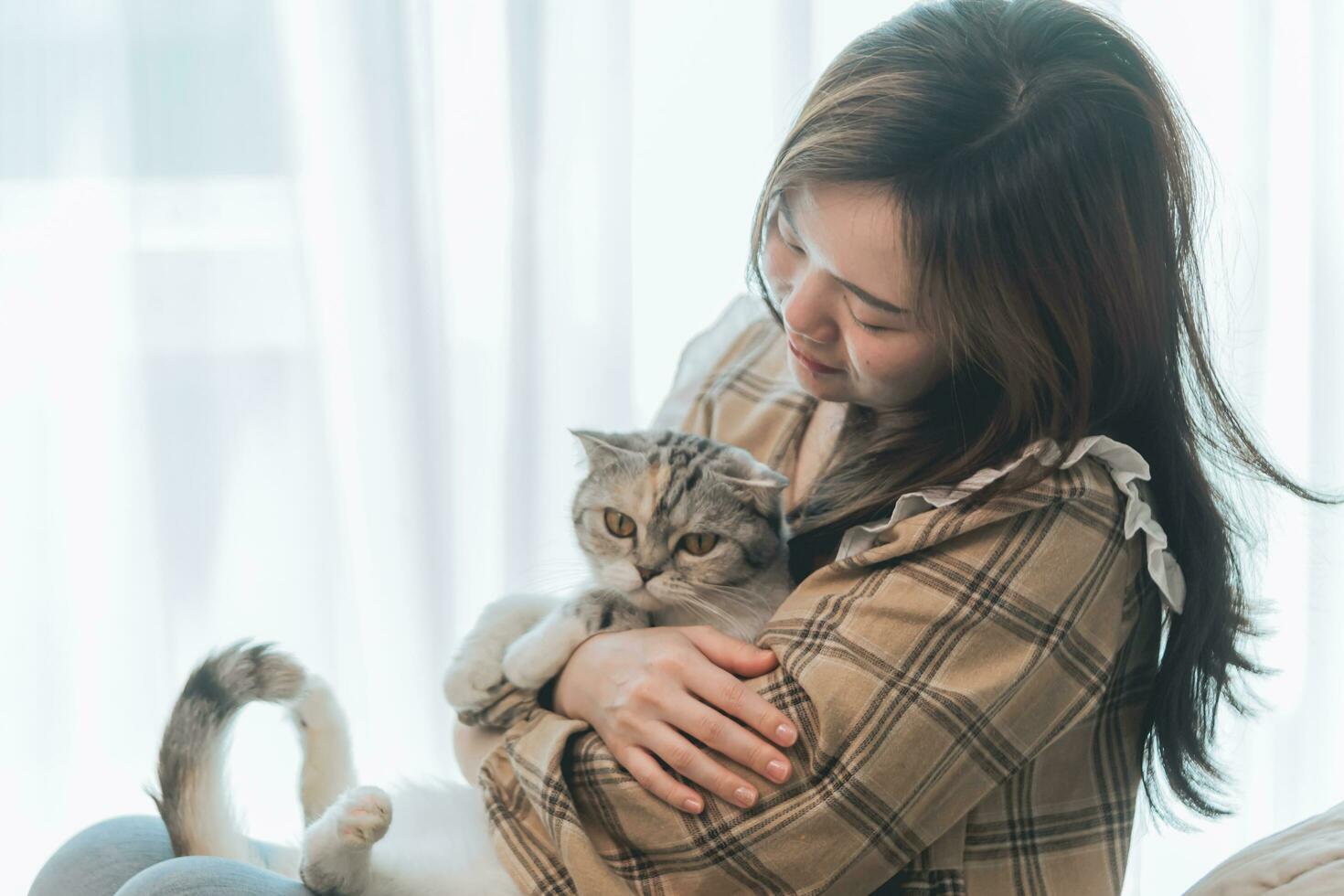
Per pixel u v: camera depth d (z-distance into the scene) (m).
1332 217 2.23
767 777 1.03
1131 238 1.02
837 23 2.28
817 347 1.12
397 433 2.35
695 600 1.33
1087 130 1.00
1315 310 2.25
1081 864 1.16
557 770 1.09
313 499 2.38
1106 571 1.06
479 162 2.33
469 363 2.40
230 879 1.11
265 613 2.43
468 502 2.44
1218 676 1.17
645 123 2.31
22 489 2.40
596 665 1.15
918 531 1.06
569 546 2.30
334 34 2.27
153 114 2.29
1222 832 2.29
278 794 2.43
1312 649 2.27
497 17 2.29
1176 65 2.21
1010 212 0.99
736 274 2.34
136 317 2.34
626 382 2.34
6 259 2.36
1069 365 1.05
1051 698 1.04
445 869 1.23
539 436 2.33
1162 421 1.11
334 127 2.30
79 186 2.36
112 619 2.46
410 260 2.30
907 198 0.99
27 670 2.43
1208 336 1.16
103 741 2.47
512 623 1.34
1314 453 2.26
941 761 1.01
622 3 2.23
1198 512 1.13
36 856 2.45
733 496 1.34
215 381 2.37
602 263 2.30
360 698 2.43
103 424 2.43
